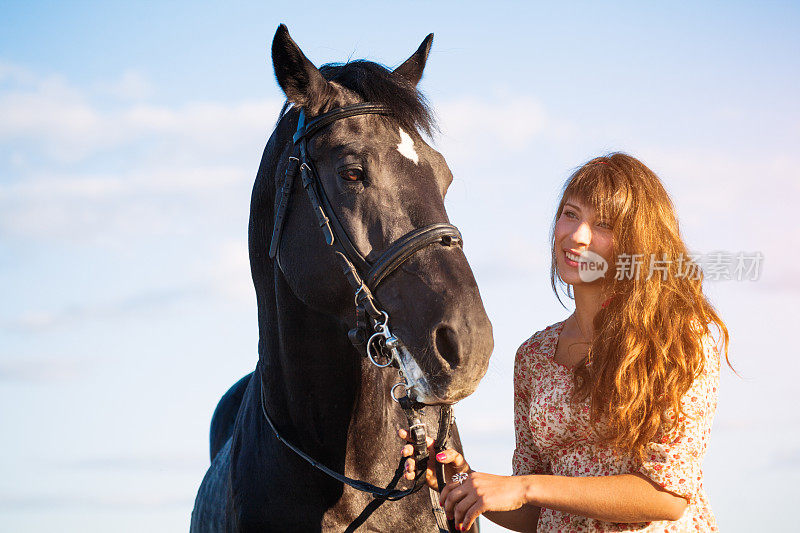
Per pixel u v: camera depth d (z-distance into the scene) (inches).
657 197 81.8
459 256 83.4
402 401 84.4
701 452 76.8
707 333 79.8
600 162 83.5
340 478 92.5
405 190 86.1
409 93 92.5
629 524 77.8
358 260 85.4
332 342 93.8
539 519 86.5
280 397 98.2
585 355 83.4
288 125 101.5
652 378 75.7
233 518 103.0
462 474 79.4
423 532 98.7
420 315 80.7
